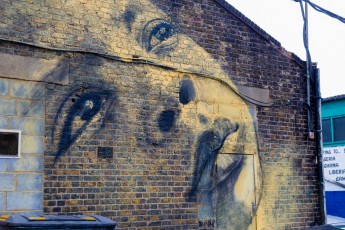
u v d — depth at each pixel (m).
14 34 9.27
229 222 11.24
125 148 10.12
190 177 10.83
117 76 10.22
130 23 10.50
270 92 12.20
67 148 9.55
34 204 9.17
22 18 9.38
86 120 9.79
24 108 9.27
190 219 10.73
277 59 12.42
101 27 10.16
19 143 9.17
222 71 11.54
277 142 12.16
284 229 12.00
